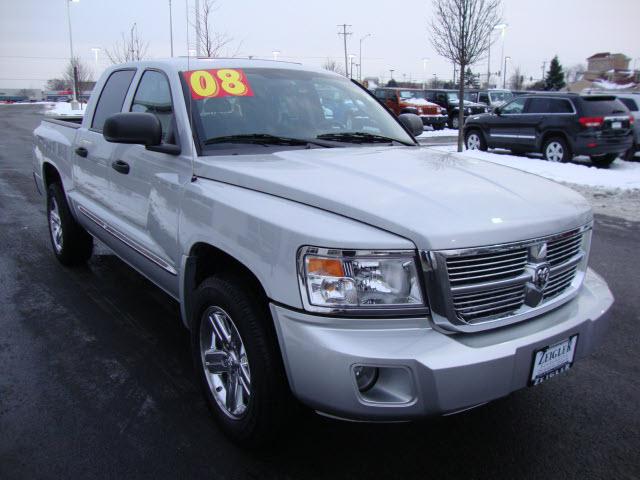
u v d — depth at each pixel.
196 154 3.22
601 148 13.16
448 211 2.44
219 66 3.78
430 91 29.77
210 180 3.06
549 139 14.11
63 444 2.87
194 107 3.40
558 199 2.90
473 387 2.27
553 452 2.87
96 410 3.18
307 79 4.07
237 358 2.84
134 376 3.55
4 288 5.02
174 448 2.86
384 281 2.30
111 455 2.79
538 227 2.54
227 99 3.55
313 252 2.32
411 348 2.25
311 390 2.34
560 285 2.78
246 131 3.46
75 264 5.64
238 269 2.86
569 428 3.08
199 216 2.97
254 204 2.66
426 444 2.93
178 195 3.20
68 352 3.86
